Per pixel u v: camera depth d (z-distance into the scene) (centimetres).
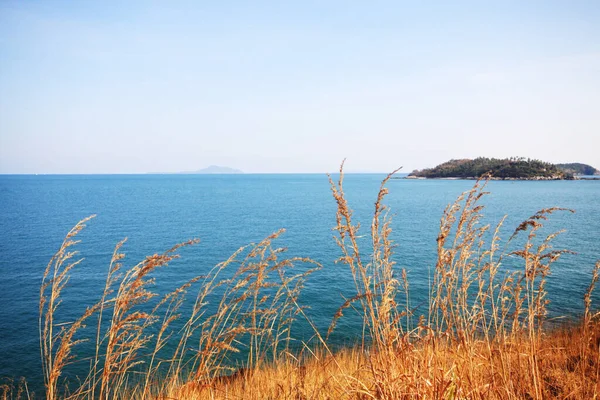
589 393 384
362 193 14388
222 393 419
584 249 3309
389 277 329
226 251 3678
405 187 19400
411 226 5103
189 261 3189
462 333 356
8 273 2797
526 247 364
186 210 8369
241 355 1196
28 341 1566
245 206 9400
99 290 2317
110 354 326
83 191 16750
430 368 316
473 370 337
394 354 322
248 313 412
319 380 407
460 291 374
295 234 4634
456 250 357
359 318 1698
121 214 7438
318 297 2056
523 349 399
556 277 2336
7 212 7669
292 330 1545
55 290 328
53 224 5806
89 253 3588
